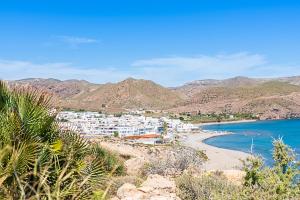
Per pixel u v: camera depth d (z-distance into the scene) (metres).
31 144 5.64
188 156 20.66
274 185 6.75
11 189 5.20
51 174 6.01
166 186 11.72
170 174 19.50
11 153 5.60
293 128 193.38
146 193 11.53
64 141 6.70
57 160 6.18
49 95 6.56
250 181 7.02
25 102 6.11
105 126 137.00
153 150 35.09
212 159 74.19
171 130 162.12
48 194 5.23
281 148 7.01
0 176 5.17
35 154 5.76
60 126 6.82
